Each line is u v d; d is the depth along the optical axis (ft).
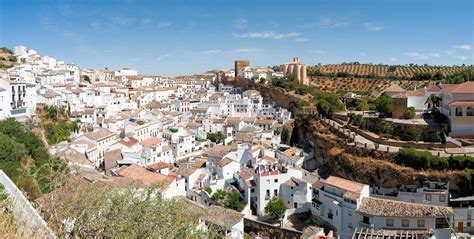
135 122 450.30
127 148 337.11
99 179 193.57
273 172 273.33
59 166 116.16
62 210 92.22
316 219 252.62
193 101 621.31
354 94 629.92
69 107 427.74
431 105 357.20
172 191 227.61
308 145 401.29
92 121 427.74
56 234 82.58
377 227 209.87
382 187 271.49
